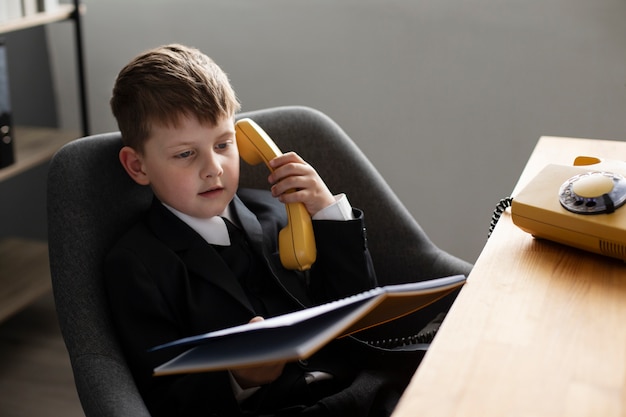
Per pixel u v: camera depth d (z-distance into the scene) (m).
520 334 0.83
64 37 2.58
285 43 2.35
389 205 1.51
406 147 2.31
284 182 1.30
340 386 1.28
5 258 2.47
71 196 1.22
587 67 2.04
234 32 2.39
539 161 1.30
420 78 2.22
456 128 2.23
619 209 0.99
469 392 0.73
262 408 1.21
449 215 2.32
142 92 1.21
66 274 1.17
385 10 2.20
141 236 1.22
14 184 2.64
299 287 1.33
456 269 1.43
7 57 2.50
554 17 2.04
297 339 0.81
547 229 1.03
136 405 1.02
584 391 0.73
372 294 0.84
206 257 1.24
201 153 1.23
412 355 1.25
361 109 2.32
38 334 2.43
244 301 1.23
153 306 1.16
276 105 2.43
